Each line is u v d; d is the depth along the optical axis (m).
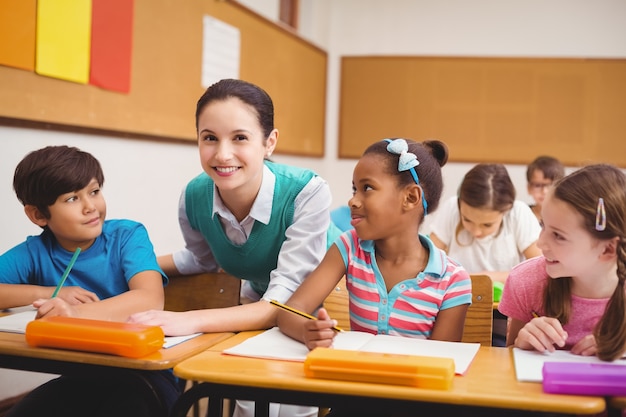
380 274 1.58
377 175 1.51
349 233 1.65
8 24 2.51
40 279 1.77
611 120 5.96
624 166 5.95
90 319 1.33
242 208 1.75
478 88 6.11
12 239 2.58
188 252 1.96
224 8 4.20
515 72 6.07
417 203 1.53
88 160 1.72
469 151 6.14
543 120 6.04
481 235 2.69
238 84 1.59
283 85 5.24
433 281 1.55
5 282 1.72
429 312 1.55
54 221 1.69
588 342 1.31
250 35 4.59
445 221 2.84
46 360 1.25
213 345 1.34
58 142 2.82
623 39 5.97
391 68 6.23
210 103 1.56
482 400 1.03
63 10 2.79
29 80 2.63
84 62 2.93
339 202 6.37
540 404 1.01
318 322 1.27
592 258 1.37
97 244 1.76
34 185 1.67
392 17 6.25
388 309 1.56
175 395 1.48
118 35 3.15
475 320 1.73
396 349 1.29
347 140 6.32
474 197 2.62
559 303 1.48
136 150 3.39
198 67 3.91
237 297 1.79
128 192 3.35
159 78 3.52
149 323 1.38
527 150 6.07
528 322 1.49
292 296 1.56
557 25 6.04
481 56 6.10
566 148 6.02
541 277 1.56
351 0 6.29
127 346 1.21
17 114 2.58
